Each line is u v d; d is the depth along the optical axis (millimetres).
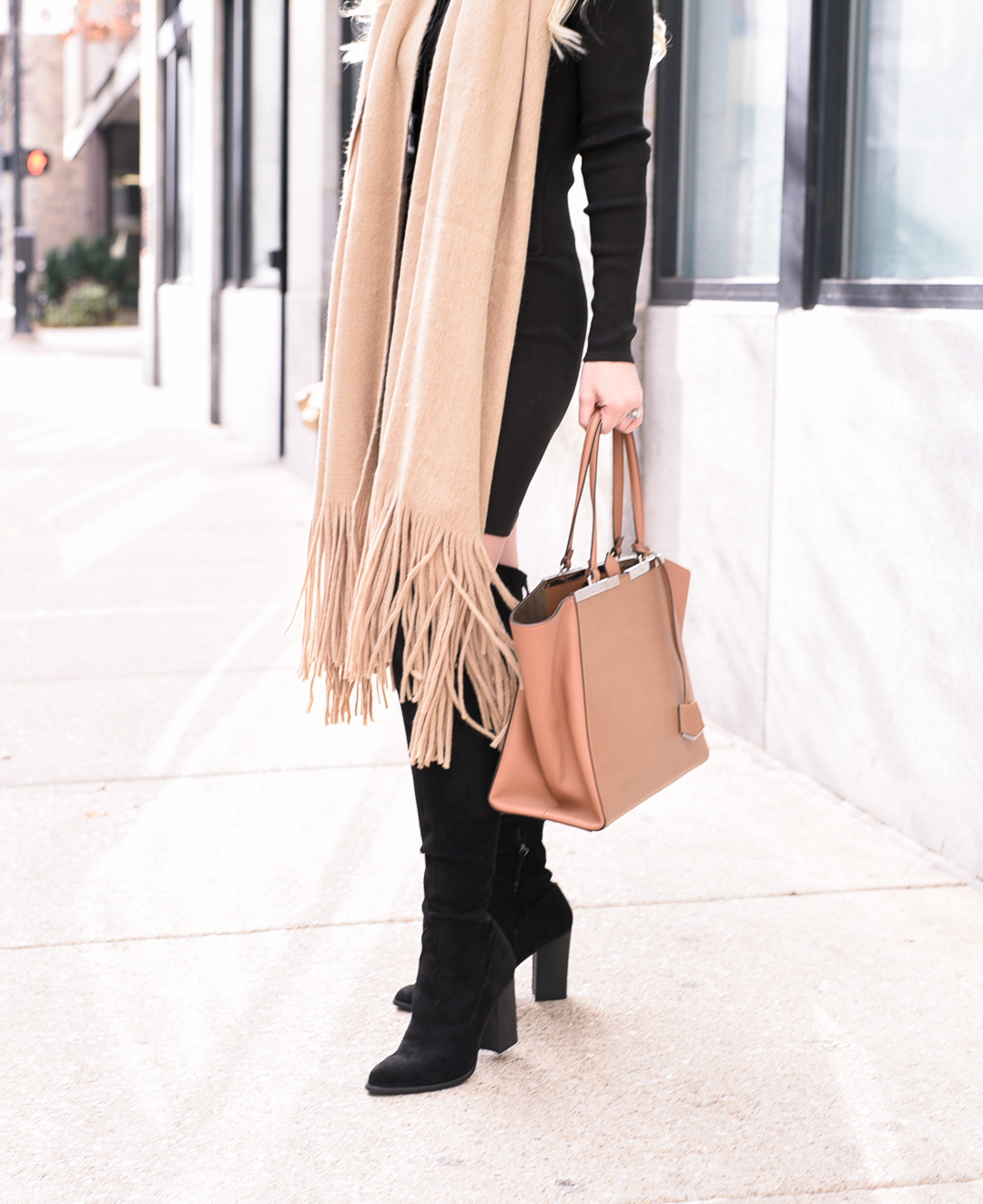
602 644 1952
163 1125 1985
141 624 5051
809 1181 1848
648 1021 2283
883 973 2457
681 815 3236
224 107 11188
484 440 1972
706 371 3814
